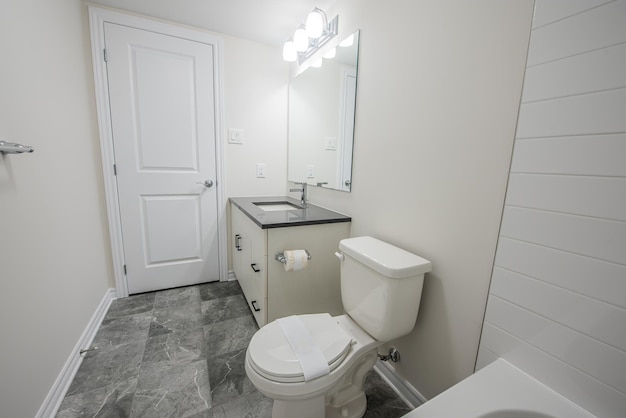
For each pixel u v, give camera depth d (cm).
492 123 88
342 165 170
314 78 200
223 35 214
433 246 112
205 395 126
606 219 65
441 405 76
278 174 254
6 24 98
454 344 106
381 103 137
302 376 90
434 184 110
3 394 88
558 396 76
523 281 82
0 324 88
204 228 232
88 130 179
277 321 115
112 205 198
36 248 111
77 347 144
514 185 83
